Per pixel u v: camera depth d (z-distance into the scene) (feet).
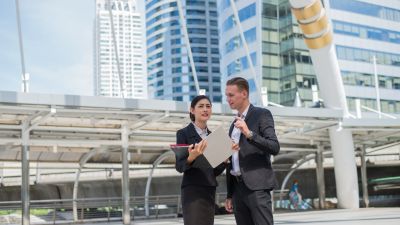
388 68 204.44
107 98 51.06
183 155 14.78
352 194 82.58
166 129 66.85
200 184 14.94
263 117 14.76
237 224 15.57
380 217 53.83
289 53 198.18
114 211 74.64
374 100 197.57
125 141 62.39
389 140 94.12
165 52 442.09
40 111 50.52
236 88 15.16
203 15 434.30
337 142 82.48
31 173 98.58
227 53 215.51
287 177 94.53
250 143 14.25
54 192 101.19
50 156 72.28
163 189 110.11
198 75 422.00
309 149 88.12
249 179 14.53
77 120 57.47
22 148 54.65
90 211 73.97
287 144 86.12
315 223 48.21
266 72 196.65
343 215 61.11
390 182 119.03
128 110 52.75
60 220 72.54
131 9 528.63
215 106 58.13
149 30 466.29
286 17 200.44
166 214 79.87
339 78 83.25
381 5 206.80
